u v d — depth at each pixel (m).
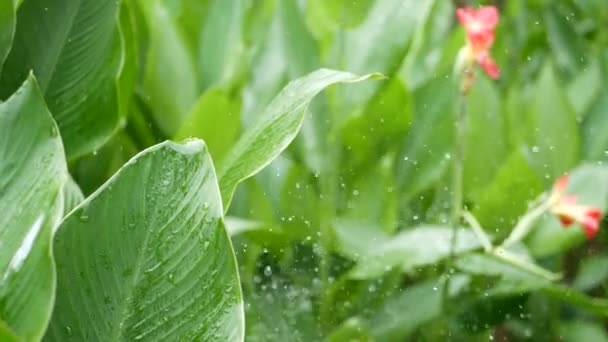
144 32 3.06
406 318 2.86
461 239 2.78
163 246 1.86
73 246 1.86
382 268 2.73
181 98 3.01
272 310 2.86
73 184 2.07
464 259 2.76
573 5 4.32
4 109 1.92
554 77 3.30
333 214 3.04
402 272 2.97
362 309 2.91
